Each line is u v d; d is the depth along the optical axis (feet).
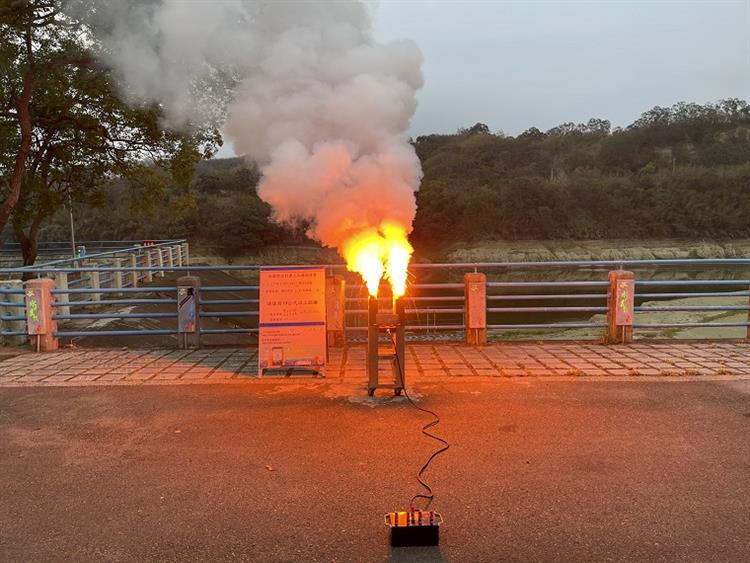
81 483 13.46
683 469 13.73
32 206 60.80
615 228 207.72
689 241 204.13
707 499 12.30
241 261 150.00
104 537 11.18
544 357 24.64
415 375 22.02
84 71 37.42
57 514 12.06
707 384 20.49
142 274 63.36
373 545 10.82
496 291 90.33
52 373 23.06
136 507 12.32
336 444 15.52
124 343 35.27
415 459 14.48
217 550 10.70
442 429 16.47
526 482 13.17
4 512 12.16
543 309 27.43
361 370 23.06
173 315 28.12
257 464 14.35
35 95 49.73
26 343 29.25
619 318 27.25
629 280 27.07
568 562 10.16
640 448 14.97
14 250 97.40
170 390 20.61
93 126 53.52
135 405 19.01
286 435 16.21
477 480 13.32
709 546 10.57
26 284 27.17
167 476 13.76
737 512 11.76
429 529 10.72
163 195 67.46
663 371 22.12
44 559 10.46
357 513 11.96
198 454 15.01
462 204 188.96
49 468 14.29
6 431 16.83
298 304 22.24
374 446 15.34
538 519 11.60
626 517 11.62
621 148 271.69
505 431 16.24
